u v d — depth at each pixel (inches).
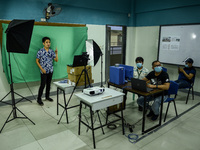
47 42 144.5
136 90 105.0
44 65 146.3
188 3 168.2
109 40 218.7
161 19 198.7
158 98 117.7
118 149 91.5
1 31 134.9
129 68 121.6
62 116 129.5
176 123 118.7
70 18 172.7
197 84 174.7
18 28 102.8
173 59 185.5
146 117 127.8
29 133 107.0
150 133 106.3
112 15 209.3
